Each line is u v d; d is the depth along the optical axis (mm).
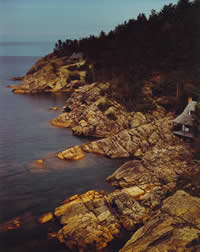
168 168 31859
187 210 19141
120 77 74562
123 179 32219
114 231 22234
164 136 44906
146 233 18125
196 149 36000
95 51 126500
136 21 116812
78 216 23828
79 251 20172
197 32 76125
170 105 58656
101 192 30391
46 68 137375
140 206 24891
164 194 26344
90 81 111875
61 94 113000
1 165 38812
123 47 91812
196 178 26719
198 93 55250
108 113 57281
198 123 41188
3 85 138875
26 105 88062
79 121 60188
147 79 70875
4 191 30781
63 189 31500
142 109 57938
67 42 178375
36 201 28547
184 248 15289
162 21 100000
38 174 35750
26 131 57969
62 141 51406
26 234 22594
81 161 40750
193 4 95938
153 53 80000
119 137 45438
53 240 21703
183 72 64625
